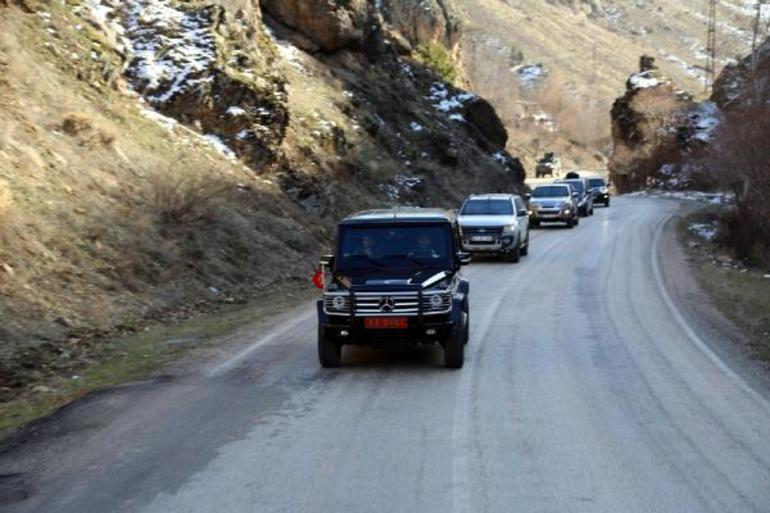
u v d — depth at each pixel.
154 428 8.18
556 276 21.41
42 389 9.94
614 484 6.60
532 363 11.22
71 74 21.09
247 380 10.27
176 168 21.16
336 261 11.32
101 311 13.67
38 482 6.70
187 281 16.75
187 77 24.50
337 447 7.56
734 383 10.09
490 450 7.46
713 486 6.57
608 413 8.71
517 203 26.61
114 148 19.38
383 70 45.59
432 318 10.46
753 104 46.09
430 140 42.06
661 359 11.49
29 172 16.19
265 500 6.27
